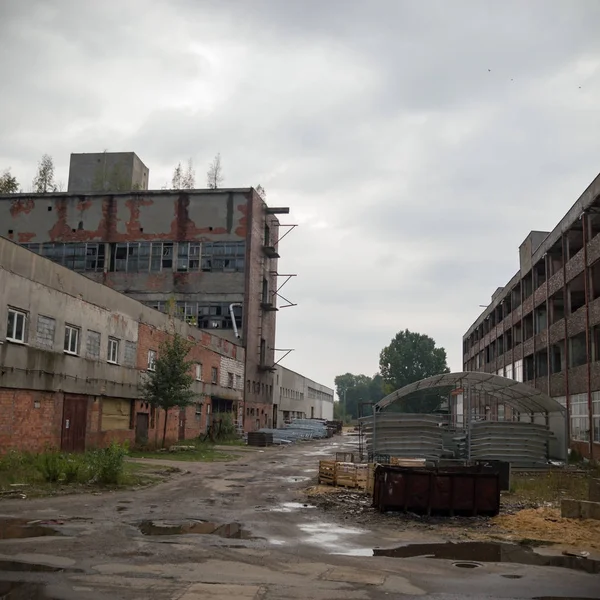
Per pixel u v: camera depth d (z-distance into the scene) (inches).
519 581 347.6
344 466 779.4
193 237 2303.2
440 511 569.3
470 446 1093.1
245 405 2231.8
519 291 2133.4
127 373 1264.8
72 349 1050.1
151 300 2283.5
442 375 1176.2
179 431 1605.6
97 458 747.4
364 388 6934.1
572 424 1406.3
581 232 1446.9
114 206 2346.2
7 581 312.3
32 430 922.1
